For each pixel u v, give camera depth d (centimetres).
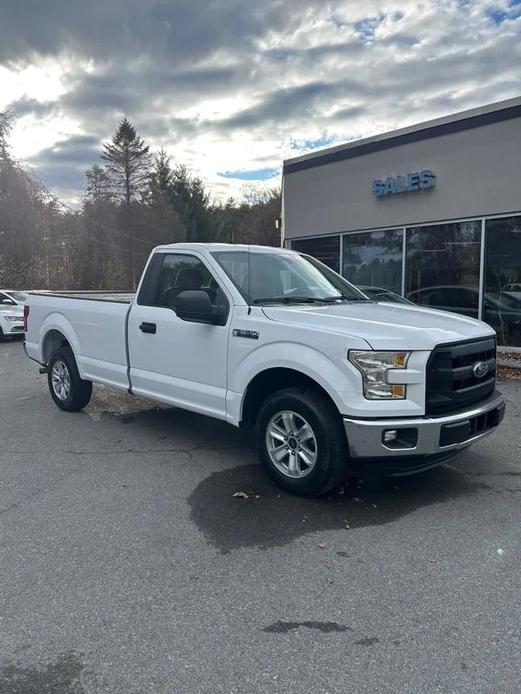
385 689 232
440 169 1141
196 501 423
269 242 5456
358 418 380
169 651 257
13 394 828
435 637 265
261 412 443
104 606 291
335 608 289
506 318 1075
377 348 378
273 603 294
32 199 2827
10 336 1616
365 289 929
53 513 404
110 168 4428
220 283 490
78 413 695
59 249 3416
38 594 302
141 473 484
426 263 1193
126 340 579
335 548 351
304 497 427
